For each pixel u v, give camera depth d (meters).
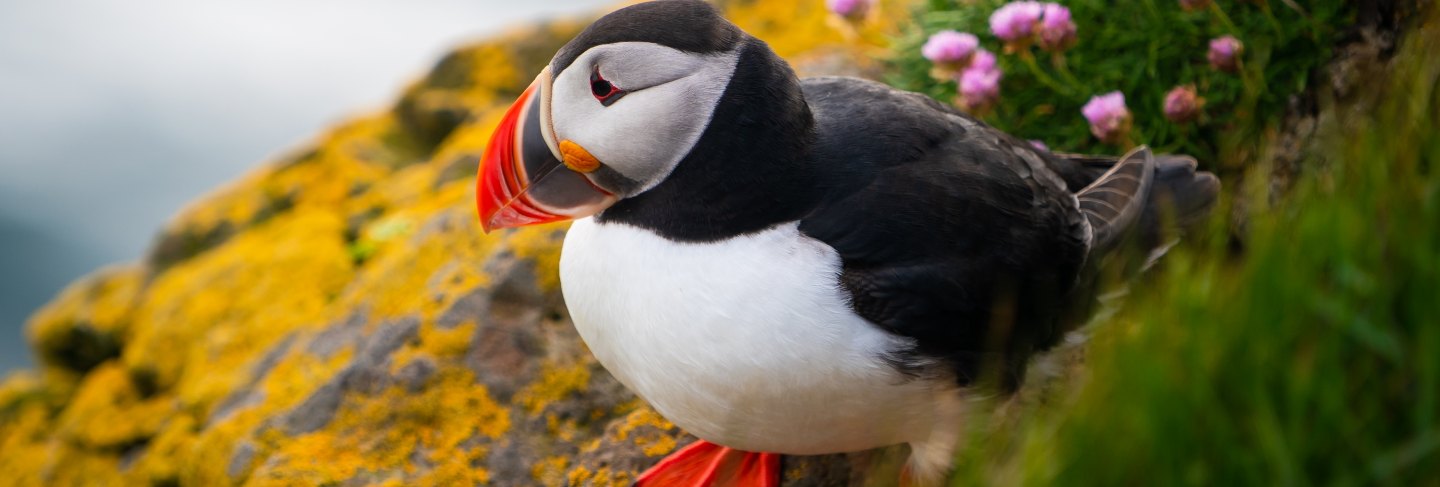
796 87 3.92
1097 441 2.93
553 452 5.23
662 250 3.85
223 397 6.27
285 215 7.93
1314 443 2.75
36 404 7.51
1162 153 5.32
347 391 5.60
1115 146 5.46
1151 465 2.84
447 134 8.35
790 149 3.83
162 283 7.64
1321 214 3.05
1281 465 2.70
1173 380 2.87
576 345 5.46
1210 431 2.81
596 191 3.95
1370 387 2.80
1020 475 3.05
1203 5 4.94
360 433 5.46
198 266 7.60
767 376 3.77
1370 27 4.69
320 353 6.04
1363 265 2.90
